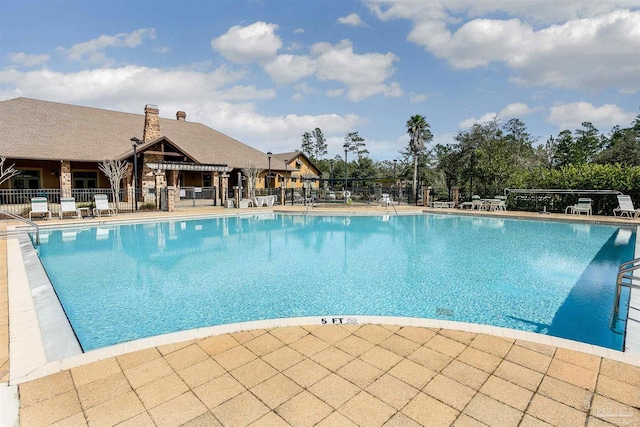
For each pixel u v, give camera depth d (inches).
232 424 103.1
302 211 795.4
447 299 263.4
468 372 131.4
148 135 992.2
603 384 123.2
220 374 129.5
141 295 270.2
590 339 196.2
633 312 185.9
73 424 102.3
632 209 625.0
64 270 340.5
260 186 1255.5
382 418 106.0
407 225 658.2
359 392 119.0
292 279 314.5
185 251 431.5
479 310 241.8
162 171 834.2
